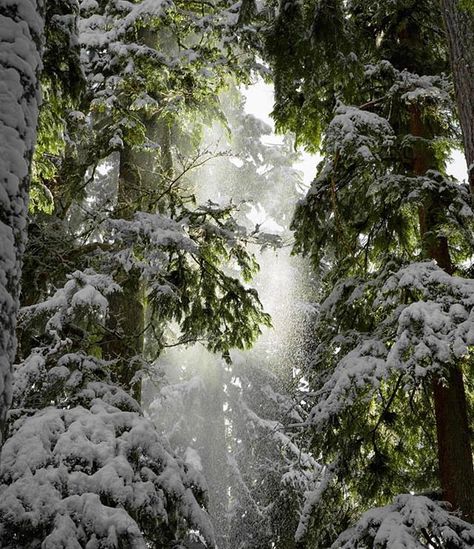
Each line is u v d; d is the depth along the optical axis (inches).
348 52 229.3
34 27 91.1
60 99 207.0
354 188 287.0
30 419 173.5
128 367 247.3
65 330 222.1
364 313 277.1
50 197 282.7
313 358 286.0
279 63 237.5
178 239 238.2
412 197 245.4
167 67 286.5
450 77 262.2
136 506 156.6
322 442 252.2
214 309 283.9
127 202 286.2
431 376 213.6
